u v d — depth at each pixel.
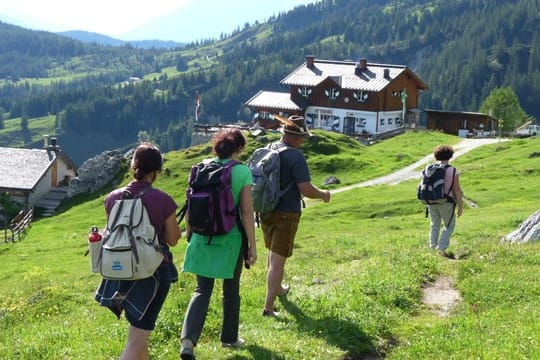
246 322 10.70
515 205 36.72
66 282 21.31
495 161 57.44
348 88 108.38
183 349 8.60
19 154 81.00
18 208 74.56
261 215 10.80
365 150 73.25
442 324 10.74
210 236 8.80
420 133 88.31
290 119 10.70
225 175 8.76
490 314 11.28
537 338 9.46
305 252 20.14
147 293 7.53
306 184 10.47
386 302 12.09
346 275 14.55
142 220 7.42
